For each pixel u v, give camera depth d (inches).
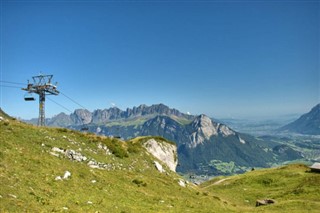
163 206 1530.5
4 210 860.0
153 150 3361.2
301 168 4330.7
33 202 1000.9
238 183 3902.6
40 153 1583.4
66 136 2116.1
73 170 1536.7
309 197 2613.2
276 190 3260.3
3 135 1606.8
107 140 2417.6
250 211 1943.9
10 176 1127.6
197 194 2236.7
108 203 1285.7
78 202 1160.8
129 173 2043.6
